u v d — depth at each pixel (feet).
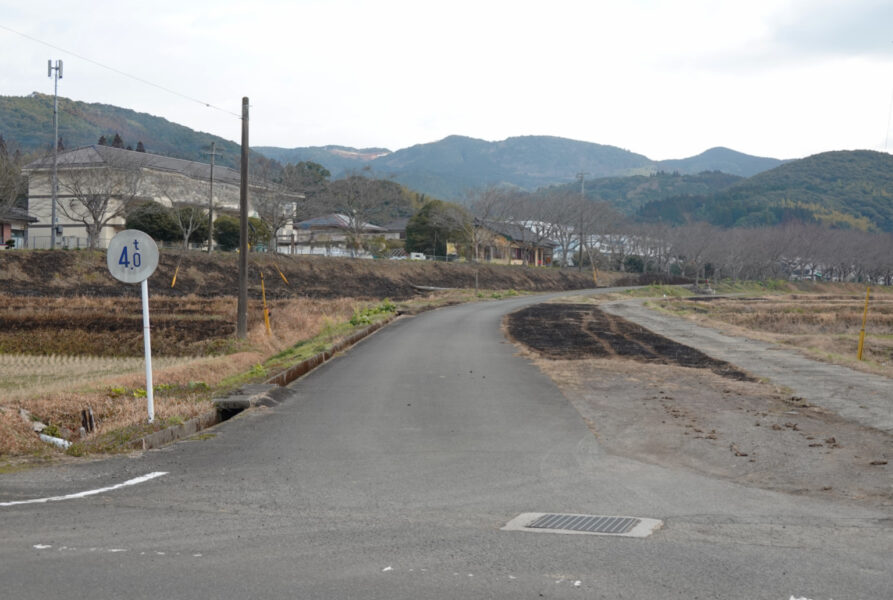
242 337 83.87
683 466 28.14
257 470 27.30
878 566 16.28
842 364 62.90
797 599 14.26
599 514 21.13
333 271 208.54
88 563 16.44
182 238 195.52
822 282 415.03
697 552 17.30
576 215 333.42
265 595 14.48
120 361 78.95
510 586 14.99
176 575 15.65
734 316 183.62
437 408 41.63
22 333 93.30
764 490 24.47
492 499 23.00
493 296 199.62
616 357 68.33
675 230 384.88
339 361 64.54
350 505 22.22
